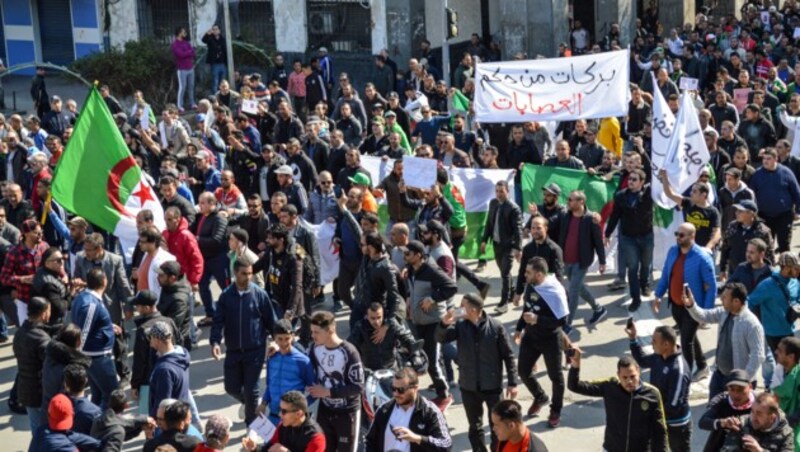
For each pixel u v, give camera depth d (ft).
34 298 43.52
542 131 72.74
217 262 55.06
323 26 113.70
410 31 110.93
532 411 44.98
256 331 43.42
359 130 78.79
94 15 122.11
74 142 52.65
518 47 115.55
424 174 57.47
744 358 40.50
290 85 101.65
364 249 45.70
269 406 39.70
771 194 57.93
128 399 48.62
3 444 46.37
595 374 49.03
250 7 116.37
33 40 125.70
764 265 44.96
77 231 51.96
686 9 132.77
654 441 35.14
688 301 41.75
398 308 44.78
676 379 36.81
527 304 43.37
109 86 109.29
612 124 73.97
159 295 48.52
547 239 49.16
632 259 54.03
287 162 66.13
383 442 35.29
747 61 107.55
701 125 64.54
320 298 59.26
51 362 40.63
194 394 49.52
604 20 123.75
